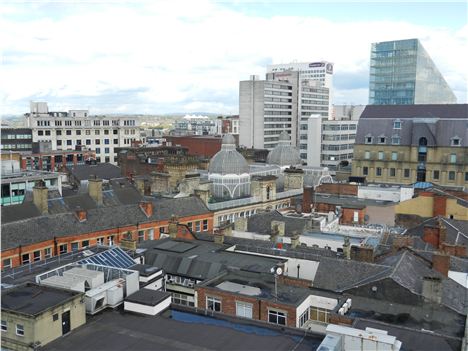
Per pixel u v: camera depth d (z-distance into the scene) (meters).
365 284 42.84
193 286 49.19
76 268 43.09
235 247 59.22
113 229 76.62
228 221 89.19
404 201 79.12
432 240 61.12
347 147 199.88
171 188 109.62
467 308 40.59
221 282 47.47
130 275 41.91
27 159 165.75
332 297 43.62
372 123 138.38
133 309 39.25
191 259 52.94
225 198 100.38
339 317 38.91
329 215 76.81
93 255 50.50
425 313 39.97
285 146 125.12
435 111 134.62
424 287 40.81
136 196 93.88
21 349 33.56
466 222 68.94
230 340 34.88
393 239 61.91
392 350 29.84
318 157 195.38
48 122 193.00
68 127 196.50
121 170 145.88
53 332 34.41
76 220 74.50
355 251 52.53
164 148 167.75
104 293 39.22
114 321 37.56
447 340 34.22
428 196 77.44
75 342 34.19
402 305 41.19
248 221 74.81
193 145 192.75
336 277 47.16
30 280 43.59
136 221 80.12
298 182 112.56
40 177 99.06
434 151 128.38
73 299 35.94
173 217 71.56
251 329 37.19
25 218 74.50
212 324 37.62
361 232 71.81
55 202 81.19
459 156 125.88
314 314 44.38
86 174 135.62
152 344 33.94
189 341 34.50
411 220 78.38
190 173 102.75
